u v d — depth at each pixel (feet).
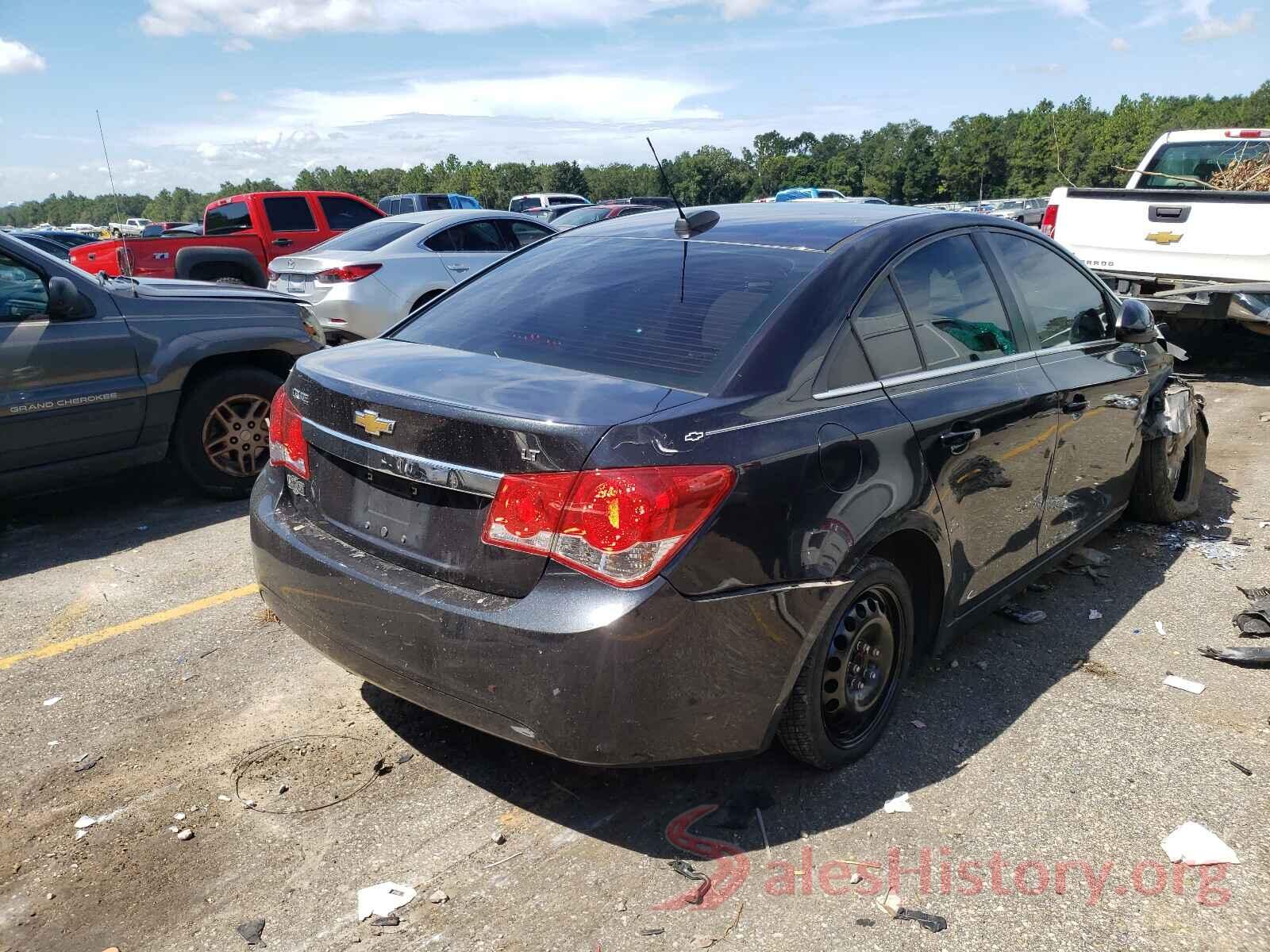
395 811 9.59
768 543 8.39
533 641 7.82
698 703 8.21
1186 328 30.71
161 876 8.70
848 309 9.84
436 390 8.82
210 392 19.06
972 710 11.43
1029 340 12.66
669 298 10.09
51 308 16.74
